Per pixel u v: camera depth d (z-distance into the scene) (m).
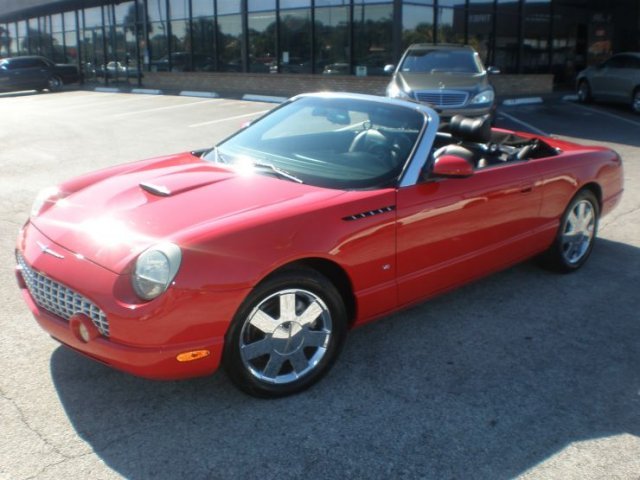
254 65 20.78
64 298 2.90
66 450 2.69
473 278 4.12
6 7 31.28
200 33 22.39
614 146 11.23
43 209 3.62
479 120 4.64
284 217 3.01
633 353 3.73
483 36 19.50
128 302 2.67
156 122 14.07
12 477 2.50
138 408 3.02
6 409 2.97
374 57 17.38
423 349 3.72
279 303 3.03
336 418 2.99
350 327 3.46
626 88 16.94
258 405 3.08
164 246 2.74
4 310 4.08
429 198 3.60
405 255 3.53
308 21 18.70
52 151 10.36
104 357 2.78
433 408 3.09
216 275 2.75
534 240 4.55
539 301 4.50
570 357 3.66
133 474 2.55
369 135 3.93
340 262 3.17
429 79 11.34
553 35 22.47
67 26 29.11
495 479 2.59
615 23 24.81
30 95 24.59
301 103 4.53
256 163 3.79
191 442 2.77
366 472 2.61
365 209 3.29
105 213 3.19
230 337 2.87
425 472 2.62
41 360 3.44
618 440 2.88
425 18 17.45
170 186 3.38
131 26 25.33
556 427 2.97
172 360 2.72
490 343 3.82
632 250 5.72
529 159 4.69
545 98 19.94
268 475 2.57
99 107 18.06
